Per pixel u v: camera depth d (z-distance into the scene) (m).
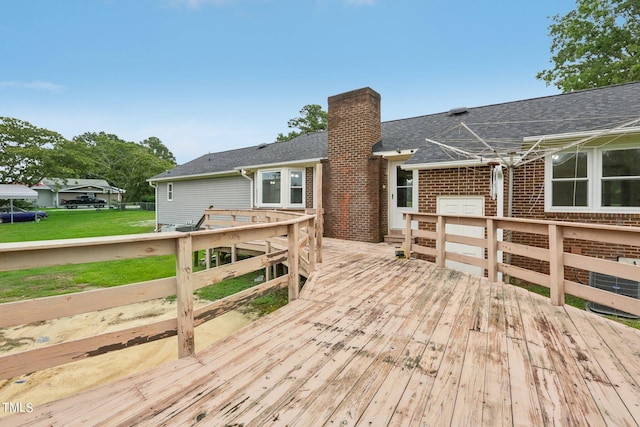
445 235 5.29
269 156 11.98
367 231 8.63
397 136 9.49
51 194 39.53
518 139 5.95
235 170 11.77
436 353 2.35
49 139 25.58
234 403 1.75
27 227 16.75
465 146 7.09
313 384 1.93
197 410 1.68
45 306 1.72
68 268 8.45
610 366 2.18
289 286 3.65
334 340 2.57
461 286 4.24
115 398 1.79
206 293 6.56
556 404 1.75
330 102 9.43
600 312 5.26
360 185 8.78
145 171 36.62
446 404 1.74
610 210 5.64
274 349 2.41
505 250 4.27
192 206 14.55
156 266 8.71
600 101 6.74
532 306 3.45
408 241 6.08
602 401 1.78
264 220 8.62
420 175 7.48
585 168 5.91
